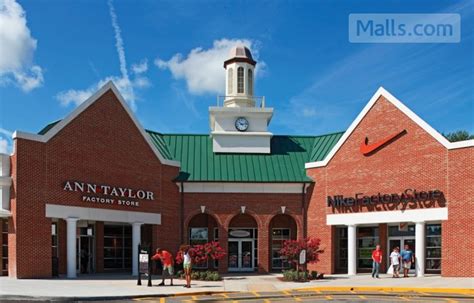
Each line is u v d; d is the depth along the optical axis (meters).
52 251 30.31
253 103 40.66
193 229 36.72
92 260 33.66
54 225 31.03
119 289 22.83
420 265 29.52
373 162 32.22
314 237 34.78
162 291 22.50
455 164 28.42
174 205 35.09
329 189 34.34
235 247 37.16
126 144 32.50
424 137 29.92
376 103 32.50
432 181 29.33
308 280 28.66
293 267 33.81
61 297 19.39
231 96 40.50
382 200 31.38
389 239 33.44
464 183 27.97
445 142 28.94
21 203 26.73
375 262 29.47
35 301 19.14
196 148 38.62
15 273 26.33
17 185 26.66
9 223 26.77
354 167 33.12
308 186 35.75
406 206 30.34
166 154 37.28
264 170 36.81
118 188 31.62
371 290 23.77
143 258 24.88
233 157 37.91
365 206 32.25
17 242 26.42
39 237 27.41
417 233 29.69
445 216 28.50
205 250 30.14
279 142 39.94
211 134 38.31
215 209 35.53
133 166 32.81
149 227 34.59
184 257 24.92
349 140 33.66
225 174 36.16
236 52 41.06
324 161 34.94
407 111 30.83
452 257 28.05
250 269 36.94
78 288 22.77
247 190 35.84
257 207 35.72
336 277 30.77
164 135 39.56
